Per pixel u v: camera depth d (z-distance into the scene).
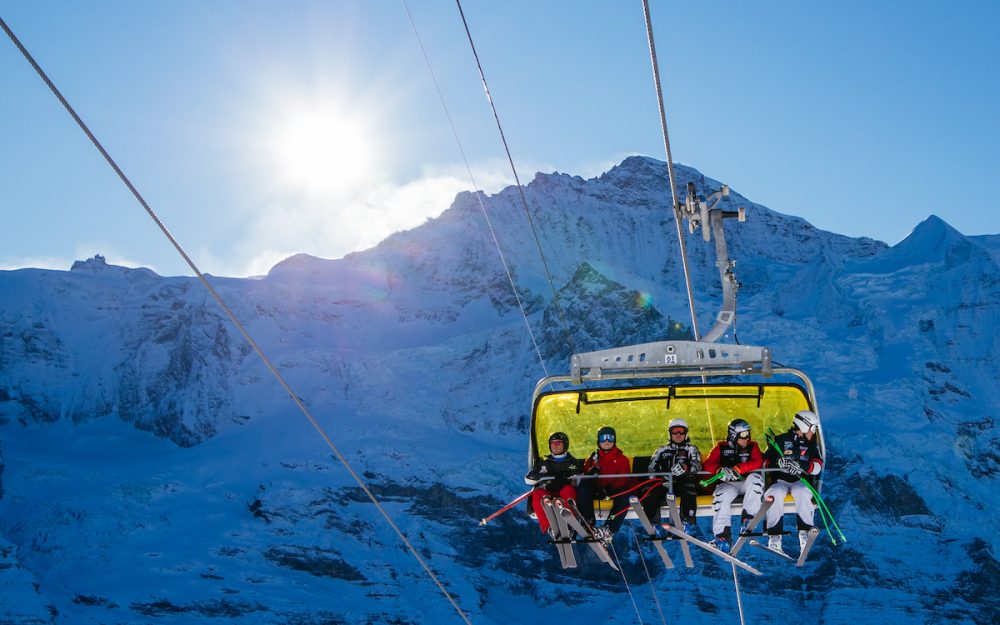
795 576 199.38
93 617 175.75
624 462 14.66
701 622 190.25
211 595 187.62
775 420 15.66
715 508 14.57
